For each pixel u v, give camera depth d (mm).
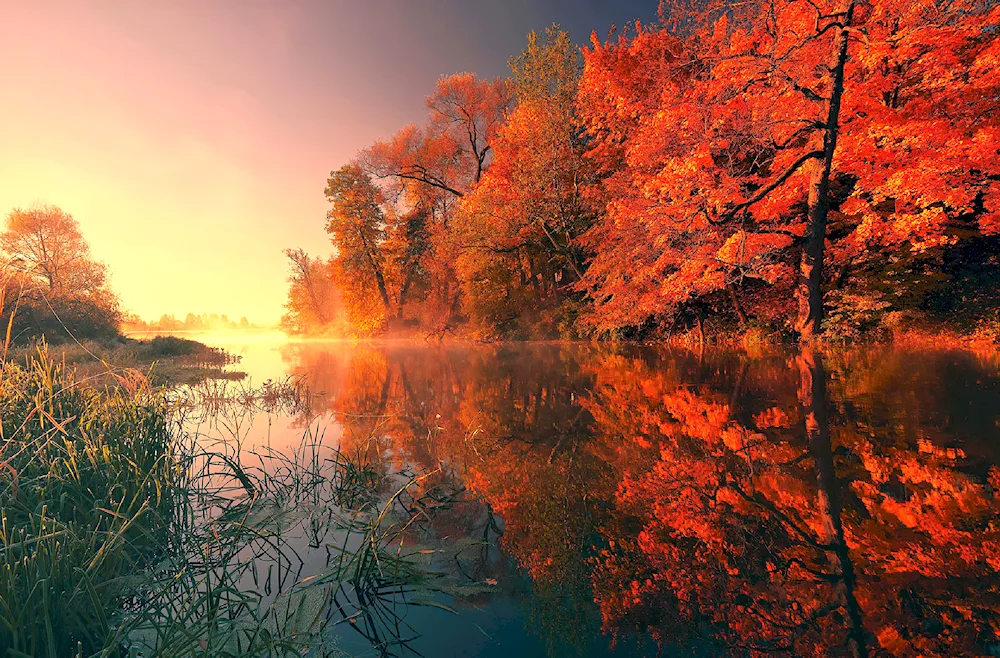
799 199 13633
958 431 3889
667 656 1608
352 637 1822
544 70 22172
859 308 11617
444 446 4727
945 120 11391
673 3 15867
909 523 2420
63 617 1673
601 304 18469
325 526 2955
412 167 30312
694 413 5367
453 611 2006
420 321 32156
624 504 3020
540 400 6922
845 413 4758
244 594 2135
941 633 1623
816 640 1638
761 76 13062
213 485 3730
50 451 2908
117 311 26641
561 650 1691
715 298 16438
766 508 2756
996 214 10898
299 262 49438
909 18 12203
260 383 10625
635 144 16375
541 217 21094
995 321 9930
